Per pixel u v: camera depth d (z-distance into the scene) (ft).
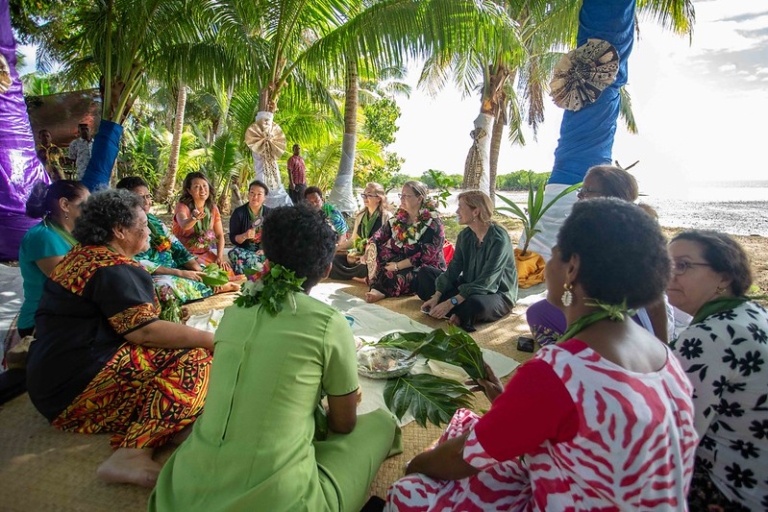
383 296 13.70
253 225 15.10
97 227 6.54
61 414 6.79
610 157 18.56
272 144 23.93
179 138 47.52
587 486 3.28
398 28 19.92
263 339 4.62
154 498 4.68
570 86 17.94
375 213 16.06
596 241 3.40
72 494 6.01
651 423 3.06
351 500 4.99
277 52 23.11
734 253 4.82
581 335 3.48
